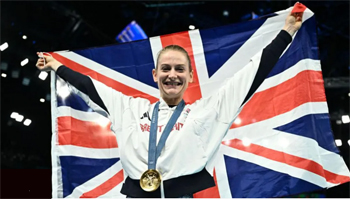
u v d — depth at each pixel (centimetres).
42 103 1018
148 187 378
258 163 567
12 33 1006
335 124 1052
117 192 581
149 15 1084
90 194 579
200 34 616
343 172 538
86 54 617
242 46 606
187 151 393
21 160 991
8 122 1000
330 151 544
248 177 566
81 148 589
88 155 589
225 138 582
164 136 400
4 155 983
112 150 590
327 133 548
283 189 551
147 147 399
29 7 1005
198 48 613
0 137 988
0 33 994
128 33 1087
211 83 604
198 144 400
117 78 613
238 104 427
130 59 617
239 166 572
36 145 1007
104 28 1079
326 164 543
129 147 404
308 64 563
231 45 609
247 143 576
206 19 1098
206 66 609
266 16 605
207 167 405
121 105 432
